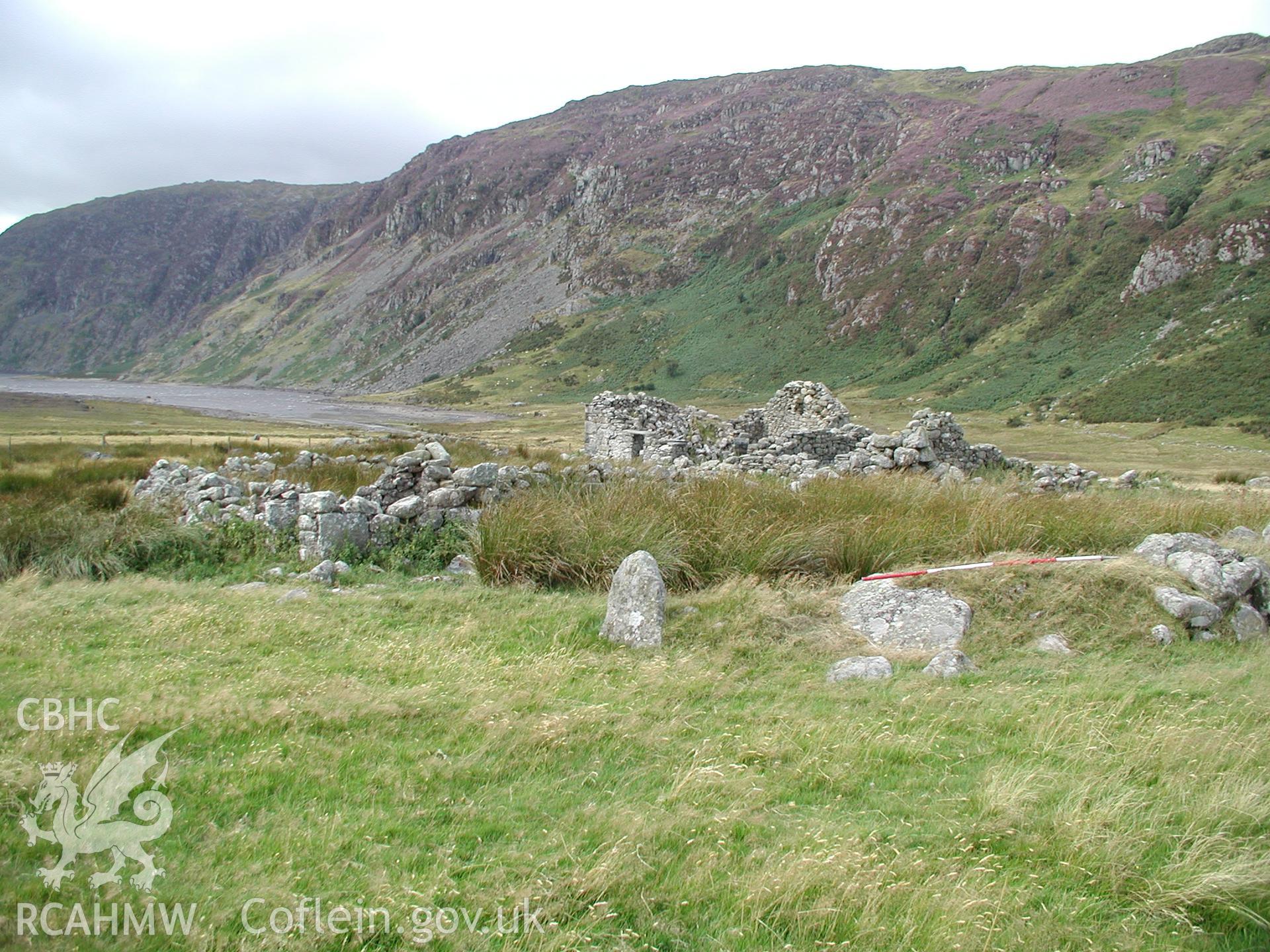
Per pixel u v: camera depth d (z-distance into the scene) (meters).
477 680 6.30
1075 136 147.50
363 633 7.54
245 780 4.62
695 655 6.95
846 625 7.69
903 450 17.05
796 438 21.39
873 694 6.14
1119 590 8.02
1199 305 85.06
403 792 4.57
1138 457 48.41
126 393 169.00
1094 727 5.43
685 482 12.47
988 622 7.66
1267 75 144.75
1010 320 108.12
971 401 86.19
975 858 4.05
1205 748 5.02
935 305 121.12
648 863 3.95
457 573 10.05
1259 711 5.68
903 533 9.80
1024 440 61.03
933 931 3.47
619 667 6.71
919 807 4.55
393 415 114.81
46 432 44.62
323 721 5.42
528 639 7.46
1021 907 3.69
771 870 3.87
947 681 6.46
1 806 4.17
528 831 4.25
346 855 3.97
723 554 9.34
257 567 10.27
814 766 4.96
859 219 152.12
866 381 108.56
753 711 5.84
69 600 8.41
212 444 28.47
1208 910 3.72
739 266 184.00
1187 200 108.00
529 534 9.53
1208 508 12.35
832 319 135.88
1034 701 5.96
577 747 5.18
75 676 6.15
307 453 19.28
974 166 153.88
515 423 90.06
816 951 3.41
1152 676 6.60
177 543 10.74
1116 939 3.51
